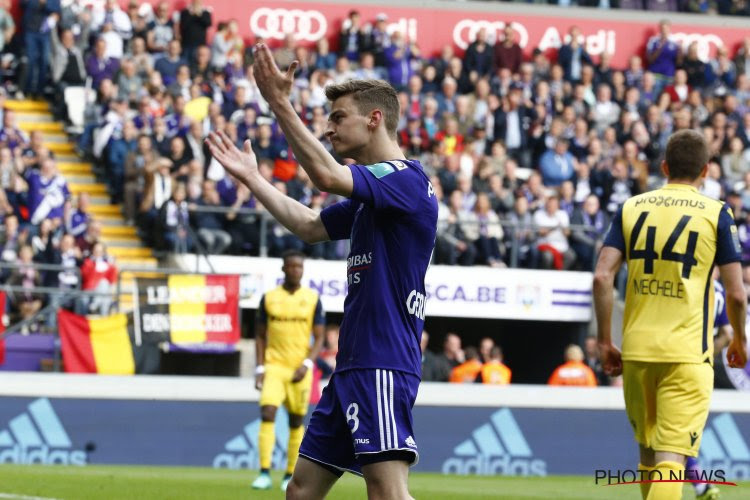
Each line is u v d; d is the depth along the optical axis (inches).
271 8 1492.4
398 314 295.0
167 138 1178.6
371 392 291.0
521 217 1209.4
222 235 1119.0
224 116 1229.1
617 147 1357.0
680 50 1547.7
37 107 1305.4
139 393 906.1
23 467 835.4
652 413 407.5
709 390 400.5
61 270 1019.9
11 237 1035.3
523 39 1577.3
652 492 388.2
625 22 1603.1
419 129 1304.1
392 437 289.4
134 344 976.9
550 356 1275.8
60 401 891.4
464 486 808.3
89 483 712.4
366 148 301.6
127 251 1152.2
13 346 980.6
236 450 917.2
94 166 1245.7
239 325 1007.0
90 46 1314.0
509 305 1178.6
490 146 1332.4
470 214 1202.6
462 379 1045.8
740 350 414.3
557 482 876.0
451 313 1165.7
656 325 402.6
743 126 1440.7
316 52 1437.0
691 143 410.9
